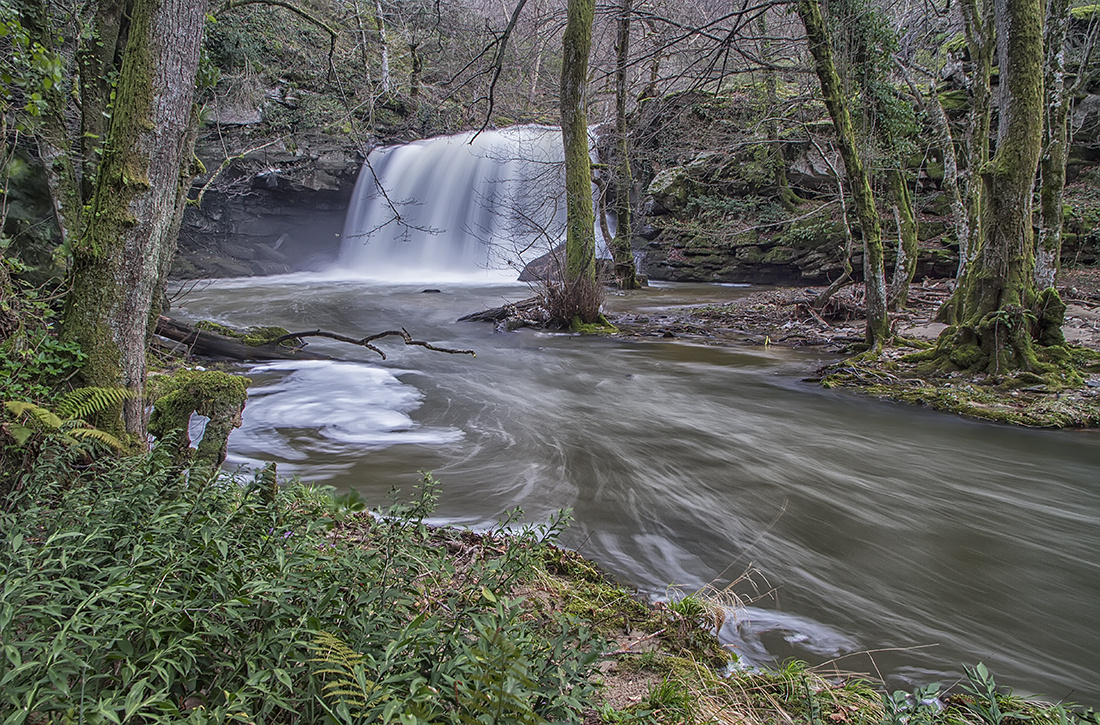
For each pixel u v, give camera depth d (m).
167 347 9.39
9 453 2.81
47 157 5.68
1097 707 2.96
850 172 10.79
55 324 4.13
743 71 11.88
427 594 2.52
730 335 14.73
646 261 26.92
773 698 2.64
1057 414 7.96
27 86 4.78
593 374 10.92
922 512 5.37
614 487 5.76
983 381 9.18
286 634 1.67
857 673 3.11
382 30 23.80
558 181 22.16
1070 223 19.06
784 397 9.43
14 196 7.43
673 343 13.99
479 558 3.34
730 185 25.25
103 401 3.39
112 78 6.80
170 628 1.65
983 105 11.55
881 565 4.39
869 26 11.33
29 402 3.02
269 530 2.27
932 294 16.89
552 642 2.07
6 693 1.37
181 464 3.47
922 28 15.34
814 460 6.68
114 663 1.71
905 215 13.90
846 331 14.01
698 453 6.83
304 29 24.20
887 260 20.78
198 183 23.84
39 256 7.57
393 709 1.37
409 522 2.59
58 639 1.44
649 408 8.77
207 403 3.61
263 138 24.34
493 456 6.55
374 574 2.15
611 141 23.78
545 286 15.98
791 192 23.86
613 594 3.55
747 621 3.58
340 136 24.95
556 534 2.95
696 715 2.38
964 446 7.20
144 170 3.67
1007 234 9.22
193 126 5.13
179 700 1.69
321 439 7.00
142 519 2.15
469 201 27.09
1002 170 9.00
